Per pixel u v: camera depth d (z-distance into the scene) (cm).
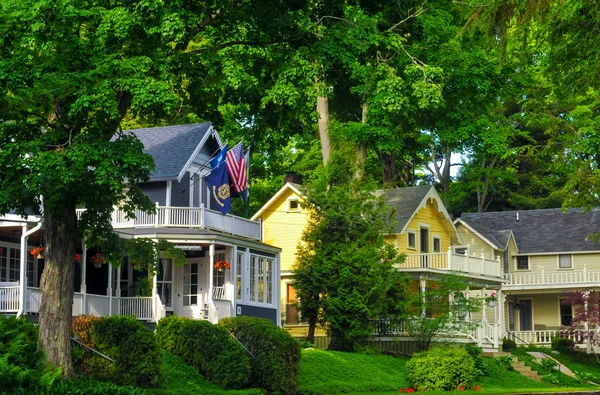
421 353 3759
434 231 5400
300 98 2481
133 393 2344
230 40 2625
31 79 2162
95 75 2105
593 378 4550
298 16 2509
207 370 2909
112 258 2495
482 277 5016
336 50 2467
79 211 3662
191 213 3912
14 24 2148
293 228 5206
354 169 4447
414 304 4350
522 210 7244
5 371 2033
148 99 2109
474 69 4591
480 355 4469
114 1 2262
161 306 3662
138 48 2302
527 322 6134
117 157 2144
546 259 6178
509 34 2630
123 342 2661
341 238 4322
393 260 4281
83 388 2234
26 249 3253
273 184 6412
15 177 2186
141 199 2412
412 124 4750
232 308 3903
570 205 3803
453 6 4719
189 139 4222
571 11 2541
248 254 4109
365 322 4159
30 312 3247
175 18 2216
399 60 2727
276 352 2980
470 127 4778
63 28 2148
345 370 3619
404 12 2648
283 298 5134
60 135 2192
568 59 2792
